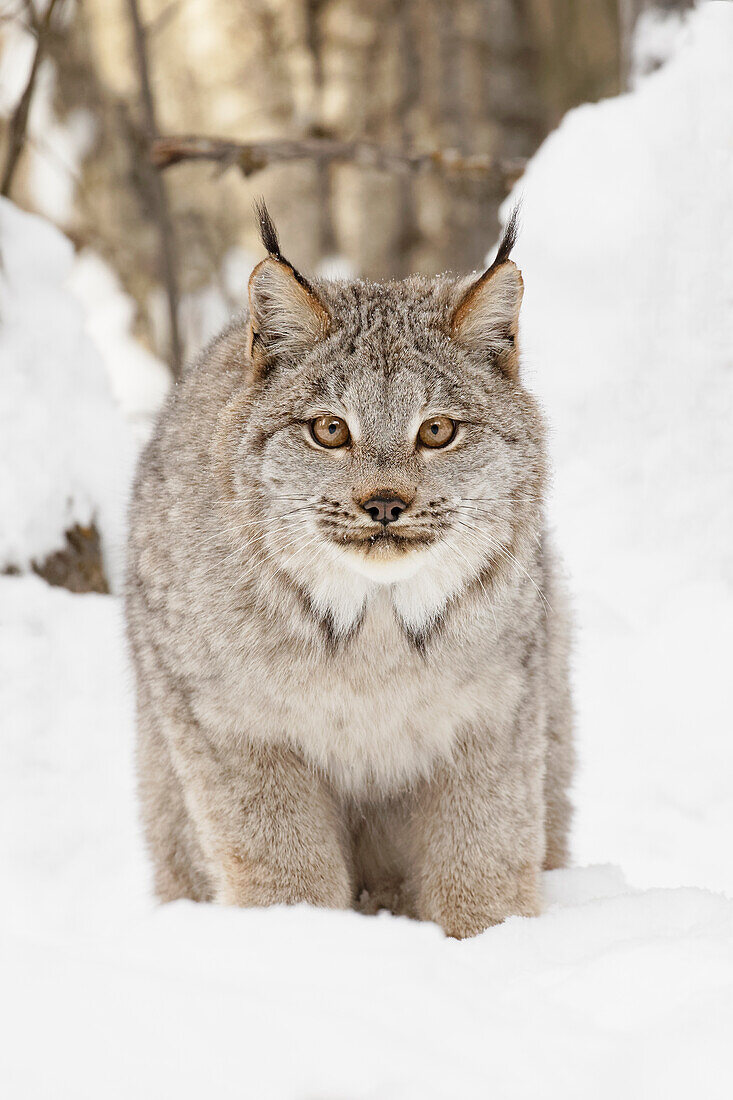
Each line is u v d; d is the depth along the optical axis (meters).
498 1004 5.97
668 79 13.35
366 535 7.36
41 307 14.28
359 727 7.97
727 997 5.64
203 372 8.91
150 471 8.93
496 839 8.28
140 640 8.92
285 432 7.61
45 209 28.28
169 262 21.48
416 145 28.67
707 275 12.50
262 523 7.63
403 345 7.75
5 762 11.23
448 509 7.54
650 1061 5.21
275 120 29.00
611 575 12.23
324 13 29.06
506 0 29.69
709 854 10.28
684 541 12.20
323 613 7.65
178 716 8.25
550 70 29.80
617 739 11.24
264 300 7.76
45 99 28.12
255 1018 5.49
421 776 8.39
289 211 29.00
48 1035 5.34
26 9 19.83
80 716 11.74
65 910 10.05
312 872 8.15
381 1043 5.34
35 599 12.52
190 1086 5.05
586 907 7.45
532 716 8.38
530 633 8.29
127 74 28.36
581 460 12.66
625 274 12.86
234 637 7.76
